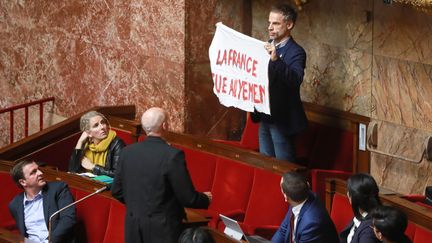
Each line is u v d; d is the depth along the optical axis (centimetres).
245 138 2605
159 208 1934
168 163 1917
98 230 2242
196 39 2709
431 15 2281
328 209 2103
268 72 2275
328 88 2597
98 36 2978
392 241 1730
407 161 2408
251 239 1947
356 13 2497
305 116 2381
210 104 2753
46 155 2725
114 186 2002
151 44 2794
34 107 3291
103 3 2941
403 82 2397
